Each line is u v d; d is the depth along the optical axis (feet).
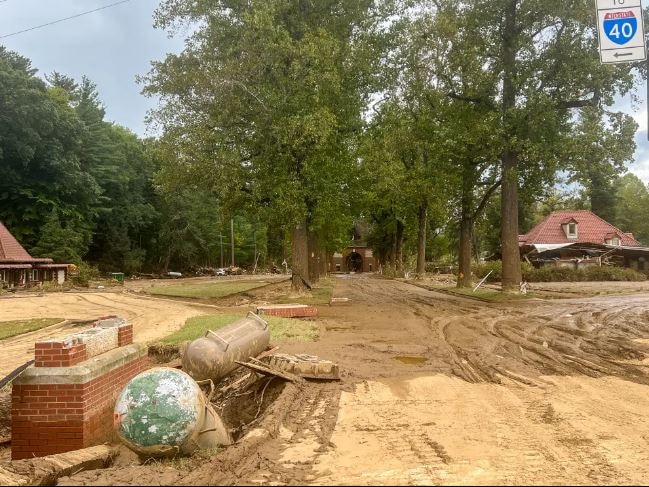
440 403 26.25
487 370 34.40
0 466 18.83
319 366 30.99
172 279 234.17
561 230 194.80
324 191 93.35
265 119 84.79
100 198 224.12
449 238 254.06
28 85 178.91
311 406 25.58
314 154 88.22
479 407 25.54
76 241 186.19
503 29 90.22
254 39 83.46
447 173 97.30
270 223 95.50
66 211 193.06
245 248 344.90
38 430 23.22
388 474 16.83
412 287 141.08
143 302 100.37
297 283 99.45
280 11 88.07
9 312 83.20
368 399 26.94
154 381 20.48
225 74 83.30
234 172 88.07
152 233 280.92
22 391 23.36
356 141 100.89
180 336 48.19
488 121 85.05
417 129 100.22
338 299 95.50
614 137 82.43
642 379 32.12
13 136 173.58
